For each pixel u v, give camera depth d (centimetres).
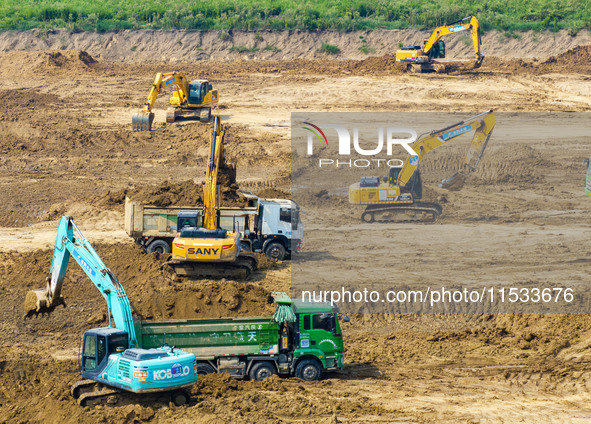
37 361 3800
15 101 11181
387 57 14050
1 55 14138
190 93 9956
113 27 16375
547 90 12312
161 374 3167
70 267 5116
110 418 3139
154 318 3916
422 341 4422
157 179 7894
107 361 3262
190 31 16188
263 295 4153
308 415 3291
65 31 16362
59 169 8238
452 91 12112
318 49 15700
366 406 3416
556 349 4231
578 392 3706
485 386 3778
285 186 7800
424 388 3731
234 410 3253
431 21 16225
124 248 5441
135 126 9412
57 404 3325
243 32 16138
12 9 17350
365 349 4294
